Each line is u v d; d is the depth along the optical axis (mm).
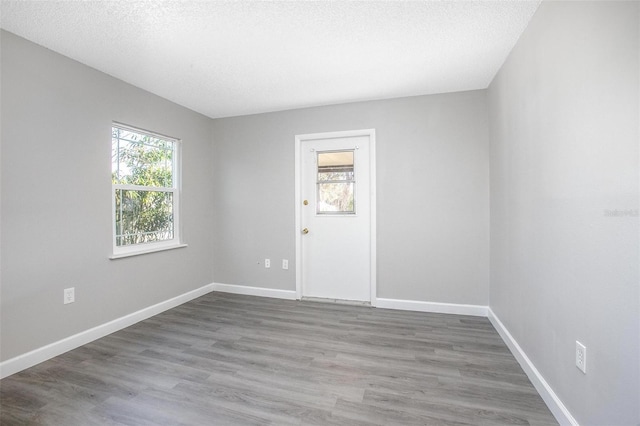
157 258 2967
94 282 2371
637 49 952
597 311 1160
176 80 2625
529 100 1783
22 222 1932
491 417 1462
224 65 2355
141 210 2873
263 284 3562
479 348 2199
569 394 1361
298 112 3379
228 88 2807
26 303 1951
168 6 1645
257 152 3553
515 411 1507
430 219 2965
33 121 1985
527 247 1841
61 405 1562
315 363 1992
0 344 1828
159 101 2973
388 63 2324
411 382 1765
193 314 2939
